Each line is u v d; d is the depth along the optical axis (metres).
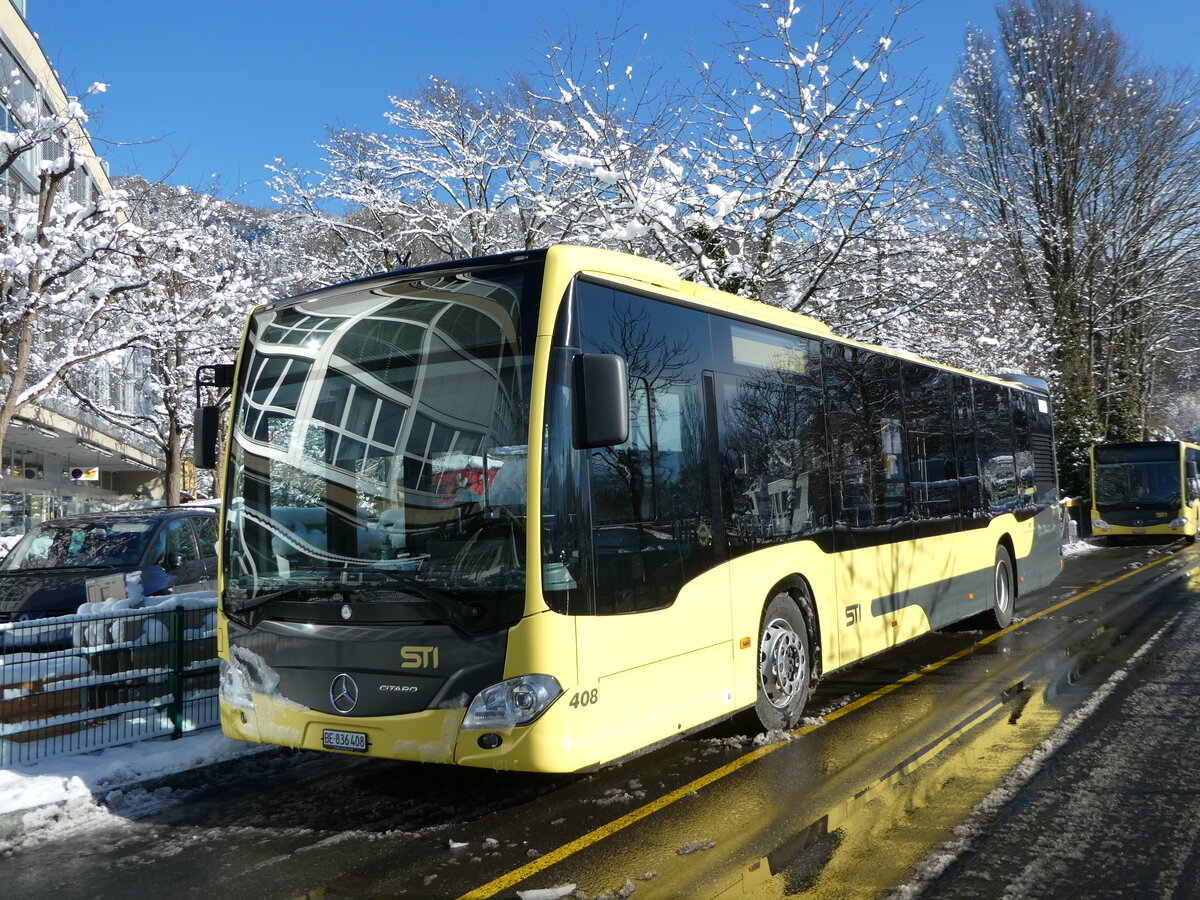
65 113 14.42
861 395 8.62
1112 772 5.85
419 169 20.47
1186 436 62.88
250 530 5.83
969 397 11.18
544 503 5.04
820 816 5.26
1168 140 32.09
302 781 6.43
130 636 7.04
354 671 5.29
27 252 13.48
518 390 5.18
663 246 14.70
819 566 7.52
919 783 5.77
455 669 5.02
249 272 24.12
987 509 11.38
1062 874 4.37
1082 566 20.42
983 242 18.48
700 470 6.23
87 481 47.38
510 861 4.80
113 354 17.72
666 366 6.07
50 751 6.55
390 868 4.79
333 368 5.79
